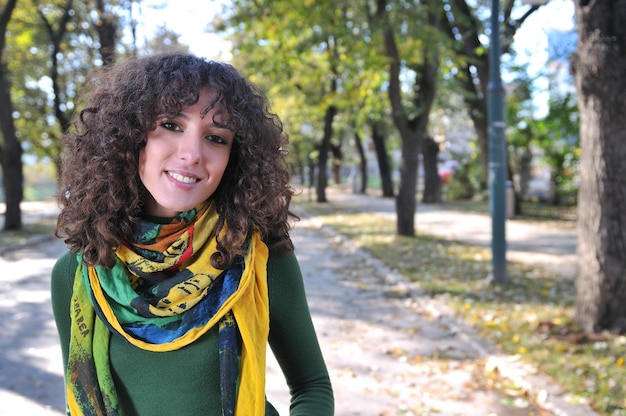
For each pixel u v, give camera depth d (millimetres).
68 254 1373
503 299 6902
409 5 10820
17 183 15023
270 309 1350
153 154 1249
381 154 28094
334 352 5297
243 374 1242
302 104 19406
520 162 24109
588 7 5062
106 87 1333
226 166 1344
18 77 19734
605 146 5141
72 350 1271
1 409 4055
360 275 8898
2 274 9117
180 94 1215
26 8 16750
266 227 1347
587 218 5340
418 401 4215
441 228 14625
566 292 7270
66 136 1385
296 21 11789
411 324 6203
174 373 1236
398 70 12000
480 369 4809
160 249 1249
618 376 4281
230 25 11867
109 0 16734
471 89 16250
